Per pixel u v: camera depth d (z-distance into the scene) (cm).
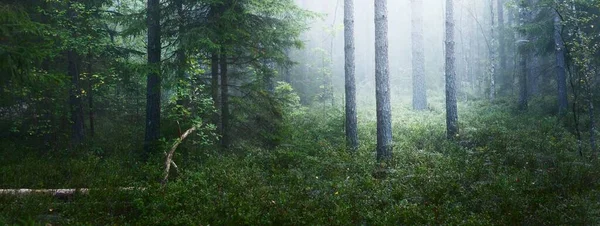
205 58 1356
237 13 1286
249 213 757
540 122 1762
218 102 1378
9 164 1158
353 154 1322
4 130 1499
